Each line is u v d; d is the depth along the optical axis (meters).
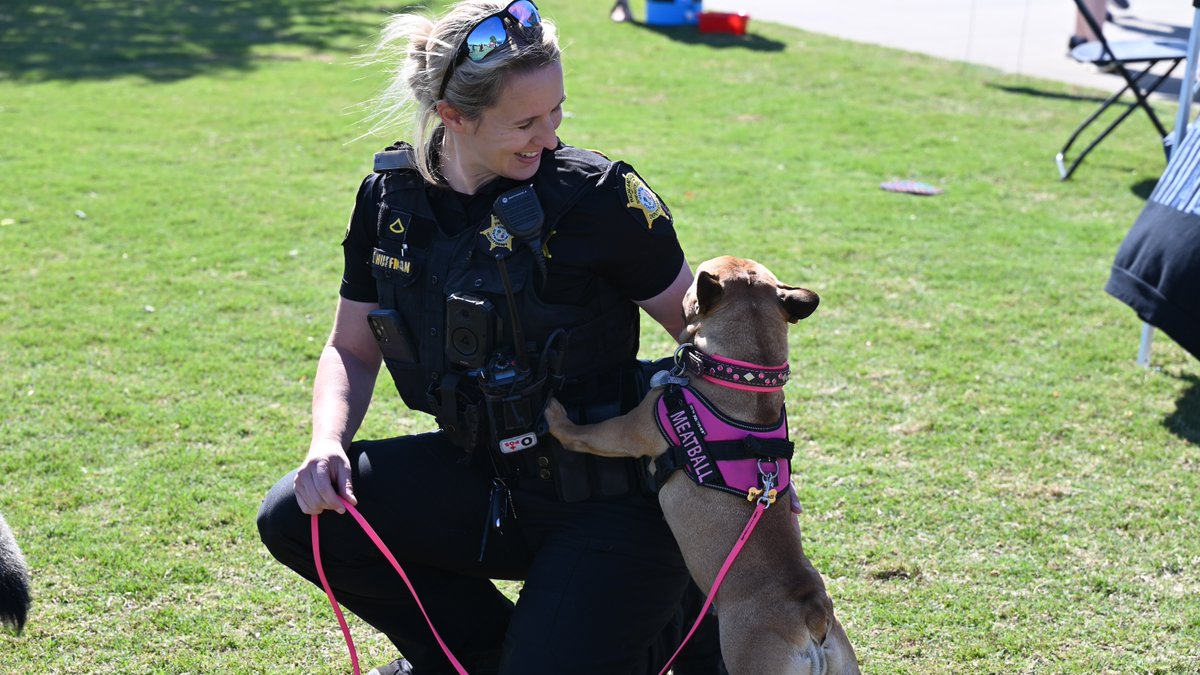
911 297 5.93
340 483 2.31
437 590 2.63
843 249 6.67
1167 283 4.33
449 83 2.15
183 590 3.38
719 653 2.80
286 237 6.88
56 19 15.87
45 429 4.38
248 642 3.14
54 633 3.15
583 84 11.63
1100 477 4.09
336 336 2.58
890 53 13.58
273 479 4.04
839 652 2.24
